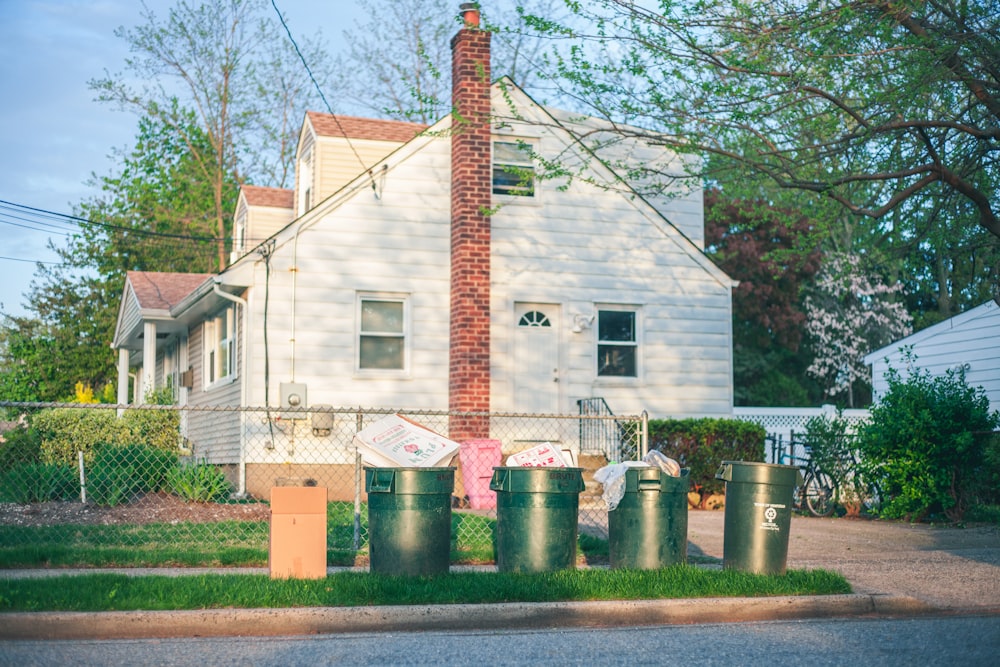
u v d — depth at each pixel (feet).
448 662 21.35
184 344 81.20
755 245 120.06
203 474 47.60
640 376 64.28
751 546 30.25
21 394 115.03
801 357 130.41
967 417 51.11
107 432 55.93
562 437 62.44
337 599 26.03
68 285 129.70
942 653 22.49
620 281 64.44
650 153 71.77
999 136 46.34
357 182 60.29
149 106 127.75
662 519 30.96
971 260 66.80
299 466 57.62
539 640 23.97
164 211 133.08
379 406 59.62
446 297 61.41
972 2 45.78
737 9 46.24
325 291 59.36
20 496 45.91
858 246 76.23
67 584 26.35
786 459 64.18
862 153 51.67
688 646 23.27
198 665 20.86
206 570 31.55
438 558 28.99
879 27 44.19
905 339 75.05
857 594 28.81
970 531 47.32
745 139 51.52
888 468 51.75
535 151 63.98
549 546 29.71
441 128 62.03
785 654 22.38
